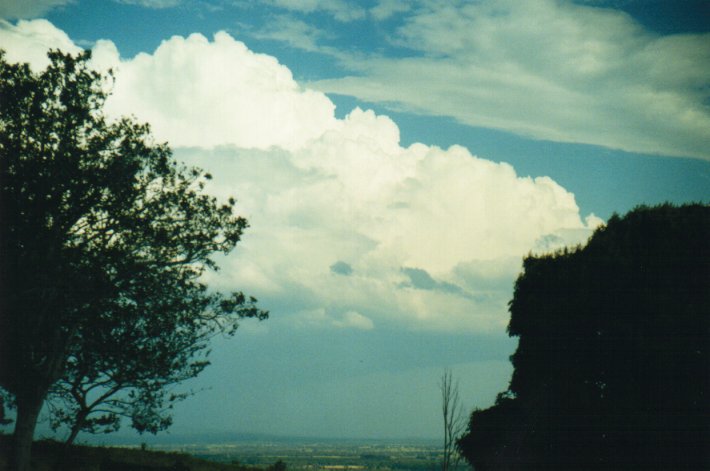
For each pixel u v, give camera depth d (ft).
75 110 96.27
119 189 97.25
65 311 94.22
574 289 105.50
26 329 91.09
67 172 93.35
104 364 102.78
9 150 94.22
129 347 100.07
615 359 98.53
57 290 91.81
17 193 92.58
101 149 99.30
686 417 91.91
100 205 97.19
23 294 89.71
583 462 100.58
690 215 101.60
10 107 94.94
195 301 108.37
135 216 100.22
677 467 92.63
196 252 107.34
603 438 98.37
